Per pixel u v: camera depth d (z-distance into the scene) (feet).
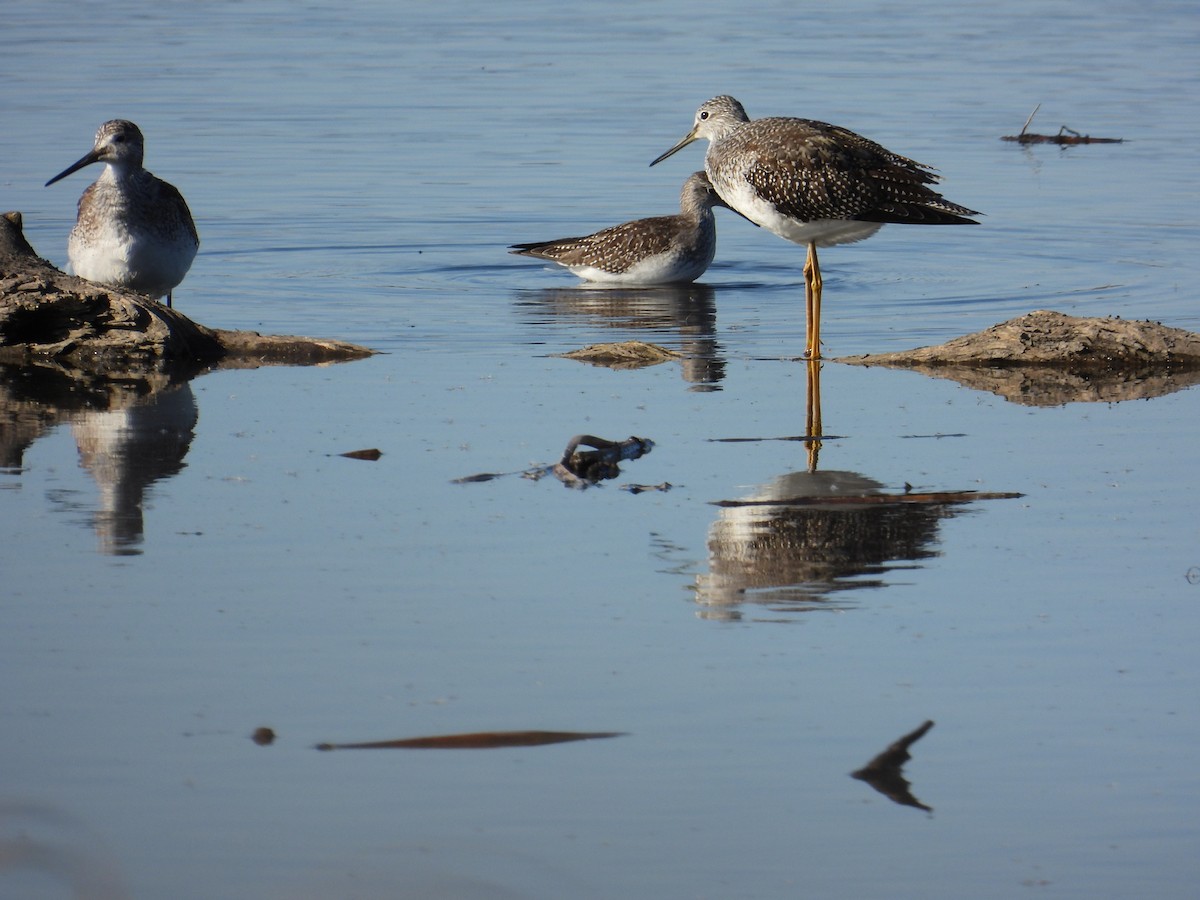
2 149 88.53
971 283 67.21
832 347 56.18
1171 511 36.78
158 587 31.60
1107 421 45.44
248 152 92.73
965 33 143.84
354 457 41.22
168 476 39.45
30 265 55.72
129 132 54.39
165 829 22.57
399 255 73.00
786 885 21.50
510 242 75.82
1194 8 161.58
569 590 31.73
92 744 25.04
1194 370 52.54
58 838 22.07
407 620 30.09
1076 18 154.40
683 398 48.14
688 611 30.68
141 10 153.69
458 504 37.27
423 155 92.89
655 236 68.85
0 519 35.78
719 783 24.14
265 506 36.99
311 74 118.93
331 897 20.08
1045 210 80.33
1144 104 109.29
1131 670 28.02
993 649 28.91
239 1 161.68
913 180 53.36
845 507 37.17
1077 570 32.91
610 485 38.96
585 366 52.75
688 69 121.19
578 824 22.93
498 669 27.94
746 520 36.17
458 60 126.21
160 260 55.67
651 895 21.13
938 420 45.62
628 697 26.86
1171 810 23.49
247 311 61.72
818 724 25.99
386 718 26.04
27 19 146.00
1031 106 107.86
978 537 35.01
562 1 164.25
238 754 24.81
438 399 47.73
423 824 22.85
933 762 24.82
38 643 28.76
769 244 78.89
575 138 97.55
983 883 21.65
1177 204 81.15
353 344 55.11
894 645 29.09
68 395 48.73
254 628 29.60
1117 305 61.62
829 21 151.02
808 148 53.01
